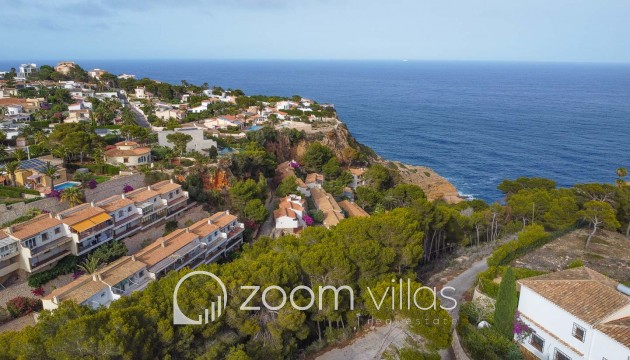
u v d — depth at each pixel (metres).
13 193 62.59
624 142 192.25
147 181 77.00
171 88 190.00
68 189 63.97
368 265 45.59
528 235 61.72
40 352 29.36
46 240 53.06
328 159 123.69
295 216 79.56
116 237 61.62
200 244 62.31
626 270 54.44
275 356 38.75
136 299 37.69
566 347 36.06
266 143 120.31
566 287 38.09
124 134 97.88
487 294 47.62
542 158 169.38
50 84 170.12
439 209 69.38
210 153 97.50
